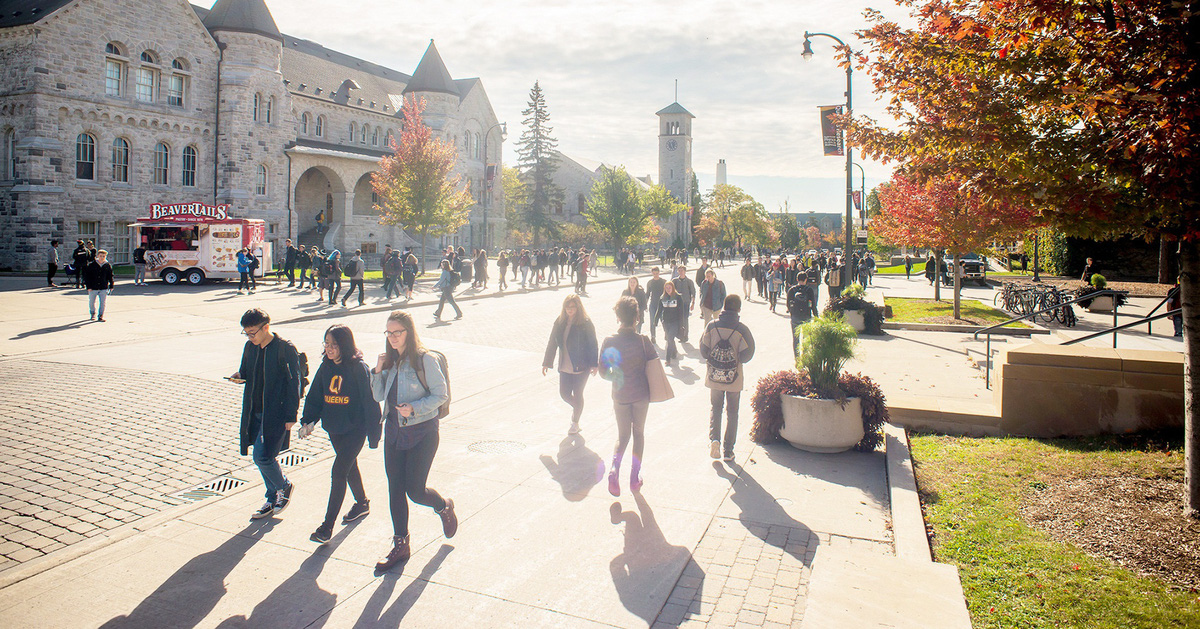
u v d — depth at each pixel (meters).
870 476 6.90
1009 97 6.23
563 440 8.20
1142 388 7.56
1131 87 5.31
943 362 13.65
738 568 4.96
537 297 29.81
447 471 7.02
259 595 4.57
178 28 41.25
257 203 45.72
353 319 20.33
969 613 3.88
